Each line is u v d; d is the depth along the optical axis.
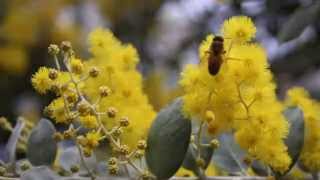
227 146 0.35
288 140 0.31
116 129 0.29
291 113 0.31
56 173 0.31
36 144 0.34
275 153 0.29
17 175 0.32
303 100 0.33
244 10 0.58
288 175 0.33
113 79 0.31
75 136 0.29
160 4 0.82
